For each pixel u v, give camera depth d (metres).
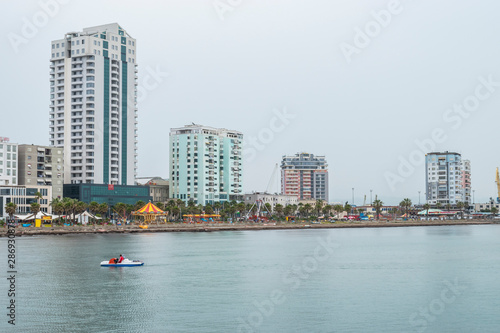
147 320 82.88
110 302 94.06
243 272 127.44
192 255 163.50
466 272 128.62
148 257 156.88
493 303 94.38
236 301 95.12
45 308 89.62
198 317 84.56
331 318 84.31
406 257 161.88
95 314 86.12
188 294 100.62
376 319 83.88
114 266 135.25
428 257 162.00
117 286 108.19
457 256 164.75
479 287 108.75
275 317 84.56
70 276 119.56
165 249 181.88
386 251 181.38
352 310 89.06
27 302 93.81
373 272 128.25
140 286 108.19
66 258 149.12
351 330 78.31
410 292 103.50
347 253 173.75
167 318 83.88
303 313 87.25
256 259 153.50
